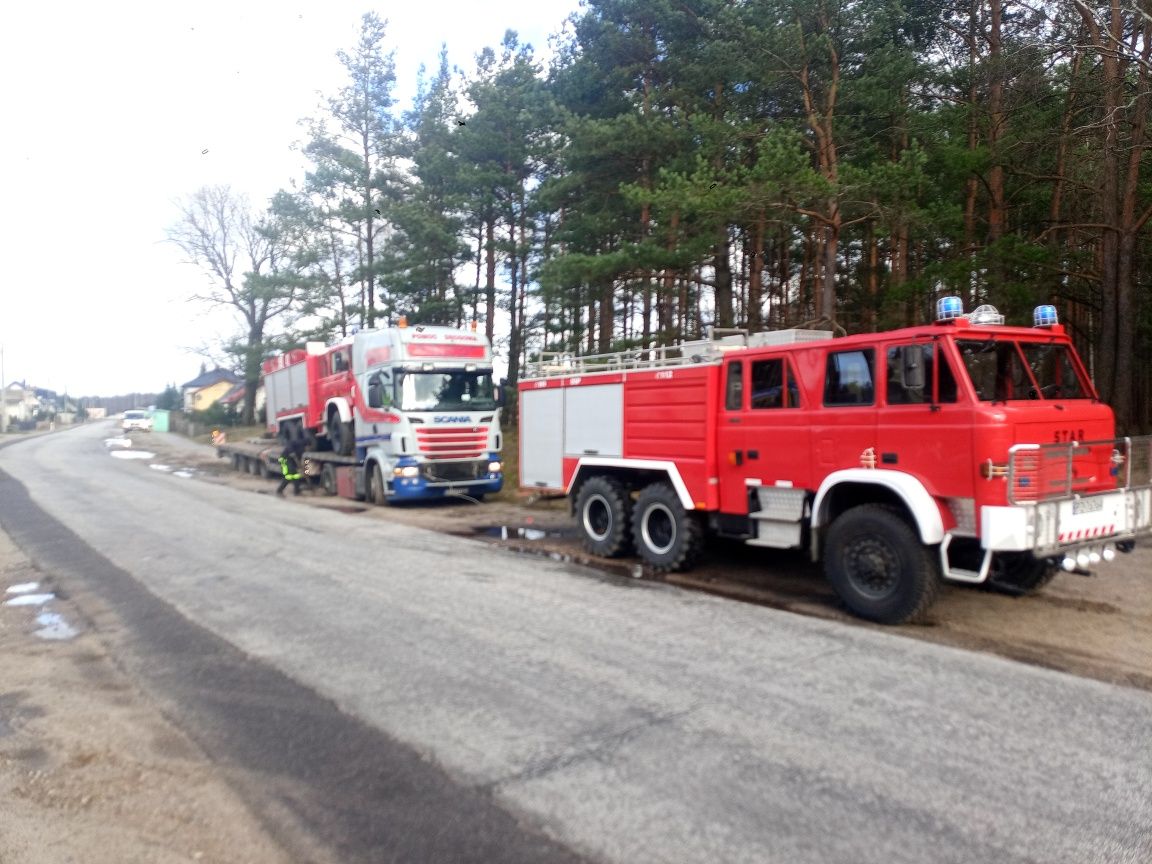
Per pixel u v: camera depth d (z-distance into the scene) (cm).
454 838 375
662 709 528
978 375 705
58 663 655
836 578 765
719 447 909
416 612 793
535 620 757
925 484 707
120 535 1309
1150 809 392
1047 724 496
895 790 414
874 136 1848
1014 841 365
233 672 620
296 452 2150
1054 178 1673
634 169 2025
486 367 1784
